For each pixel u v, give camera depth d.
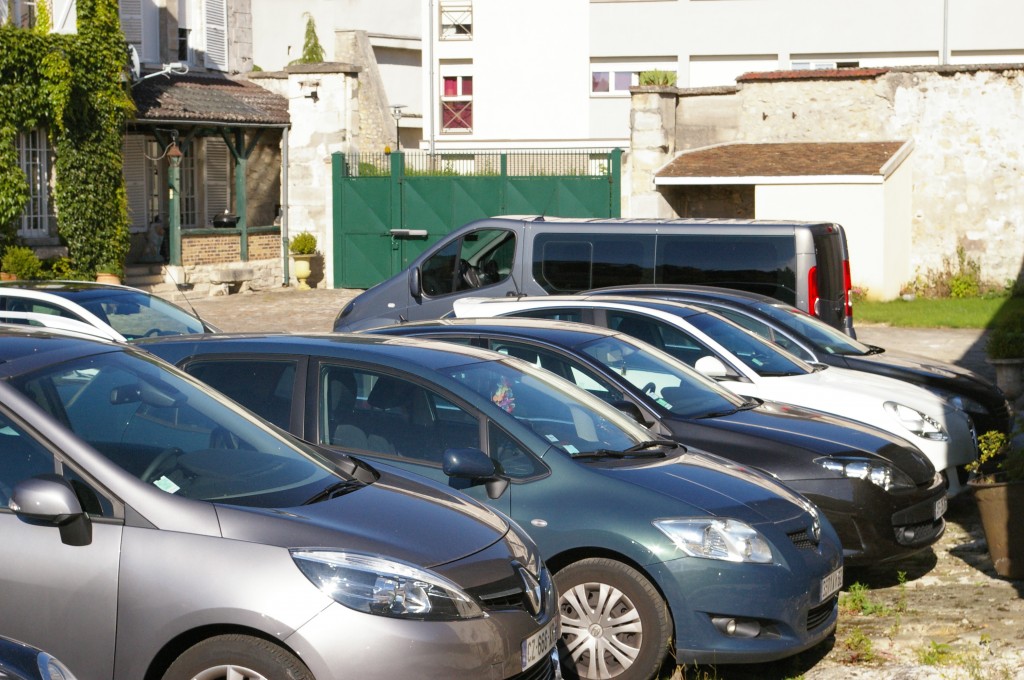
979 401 10.52
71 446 4.39
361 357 6.46
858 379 9.95
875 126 25.47
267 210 30.25
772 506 6.07
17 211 22.11
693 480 6.07
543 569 4.98
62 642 4.18
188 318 12.76
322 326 21.95
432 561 4.41
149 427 4.83
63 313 12.11
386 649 4.10
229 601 4.09
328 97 28.77
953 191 25.14
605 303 9.96
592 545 5.75
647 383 7.87
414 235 27.91
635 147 25.84
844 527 7.25
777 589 5.71
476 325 8.22
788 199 24.06
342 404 6.39
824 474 7.26
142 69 28.23
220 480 4.68
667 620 5.71
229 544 4.20
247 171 30.38
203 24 30.33
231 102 28.28
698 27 36.62
